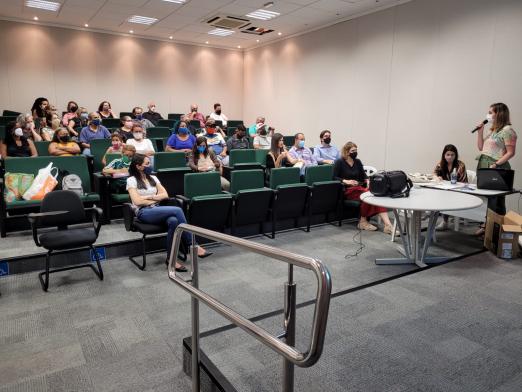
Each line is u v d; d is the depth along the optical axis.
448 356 2.02
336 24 8.24
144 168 3.67
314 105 9.10
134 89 10.43
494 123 4.38
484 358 2.00
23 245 3.58
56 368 2.06
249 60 11.52
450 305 2.61
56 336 2.37
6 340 2.32
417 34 6.59
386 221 4.72
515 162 5.32
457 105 6.08
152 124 8.62
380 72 7.34
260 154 6.09
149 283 3.15
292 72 9.77
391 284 2.95
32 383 1.94
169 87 10.89
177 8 7.65
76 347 2.26
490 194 3.74
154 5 7.50
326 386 1.78
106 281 3.18
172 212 3.40
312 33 8.95
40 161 4.22
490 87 5.62
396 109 7.08
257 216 4.35
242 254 3.88
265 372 1.92
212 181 4.23
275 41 10.27
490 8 5.52
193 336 1.73
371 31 7.44
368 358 2.00
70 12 8.20
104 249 3.64
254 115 11.52
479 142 4.68
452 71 6.11
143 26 9.26
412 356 2.02
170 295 2.94
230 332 2.30
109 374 2.02
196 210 3.82
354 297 2.73
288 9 7.49
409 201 3.22
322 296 0.99
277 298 2.90
